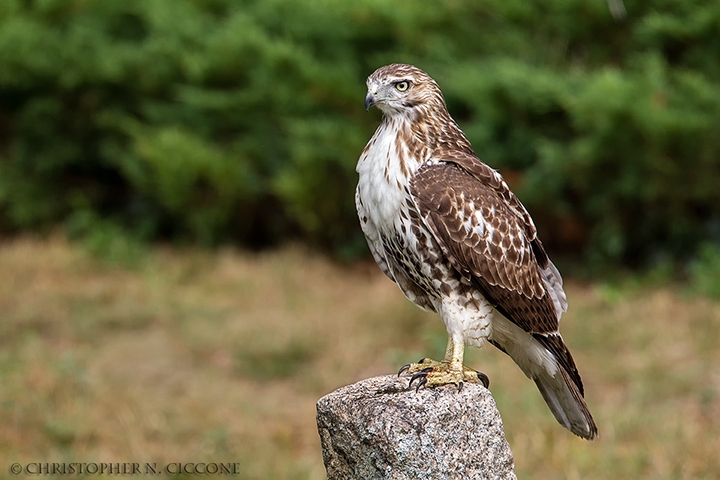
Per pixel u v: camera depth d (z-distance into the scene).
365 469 5.98
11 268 15.82
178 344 13.81
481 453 5.98
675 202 15.55
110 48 17.72
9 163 17.86
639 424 10.88
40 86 17.56
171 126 17.38
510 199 7.20
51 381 12.05
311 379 12.78
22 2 18.31
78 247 16.92
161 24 17.81
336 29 17.47
